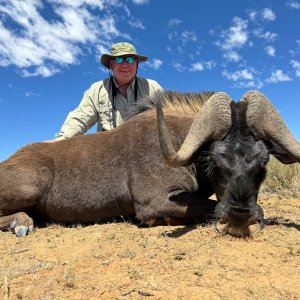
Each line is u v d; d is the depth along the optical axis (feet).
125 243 4.31
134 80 7.59
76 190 5.67
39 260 3.98
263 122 4.42
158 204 5.13
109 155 5.66
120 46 7.31
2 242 4.91
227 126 4.41
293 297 2.92
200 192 5.40
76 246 4.38
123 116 7.52
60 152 5.91
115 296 3.00
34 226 5.84
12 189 5.57
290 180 8.32
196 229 4.64
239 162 4.23
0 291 3.13
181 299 2.91
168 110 5.70
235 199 4.02
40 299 2.96
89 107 7.54
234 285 3.12
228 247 3.92
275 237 4.20
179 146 5.31
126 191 5.49
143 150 5.40
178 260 3.66
